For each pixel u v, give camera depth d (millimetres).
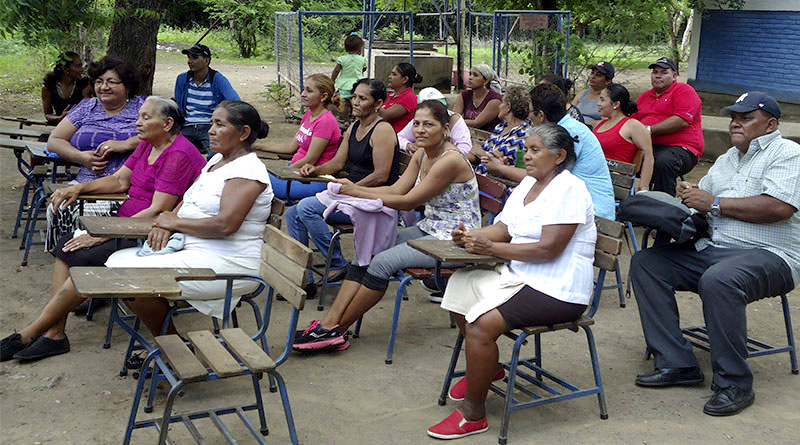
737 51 13867
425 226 4676
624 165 5855
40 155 5582
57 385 4012
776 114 4008
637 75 19375
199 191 4141
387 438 3580
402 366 4379
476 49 19047
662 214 4086
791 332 4363
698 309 5402
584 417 3828
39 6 6496
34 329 4281
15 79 16359
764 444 3570
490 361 3502
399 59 15828
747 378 3902
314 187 5793
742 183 4113
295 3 27719
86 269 3512
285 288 3398
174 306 3967
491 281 3686
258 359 3152
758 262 3926
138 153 4824
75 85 8203
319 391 4043
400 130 7430
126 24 9258
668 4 13453
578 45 11375
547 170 3604
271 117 14062
